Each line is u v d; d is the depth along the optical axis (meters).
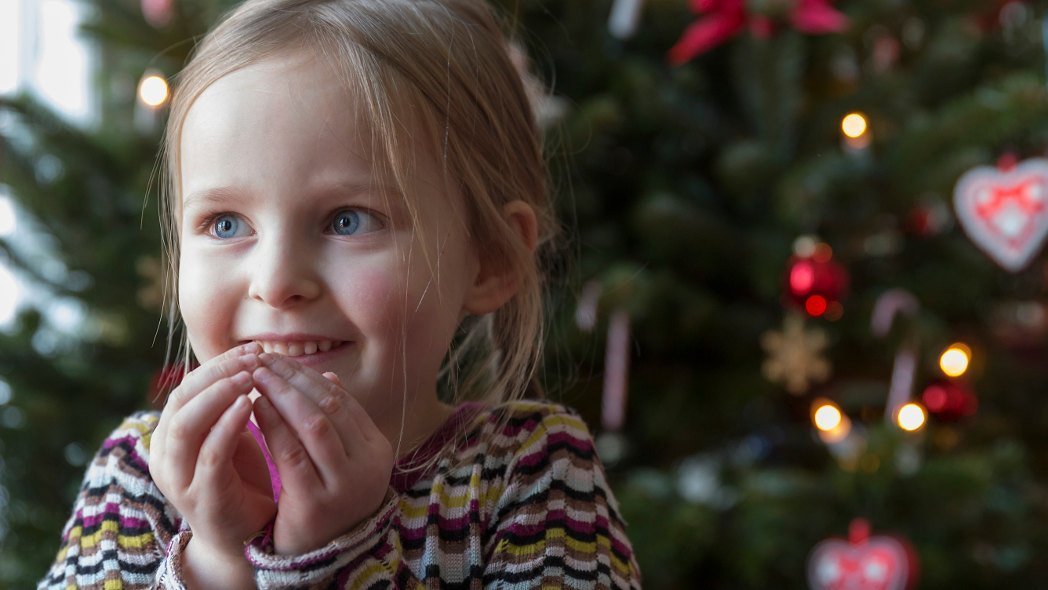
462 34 0.95
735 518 1.36
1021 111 1.34
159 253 1.41
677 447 1.48
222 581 0.83
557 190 1.23
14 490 1.38
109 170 1.47
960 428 1.46
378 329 0.86
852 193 1.38
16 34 1.81
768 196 1.44
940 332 1.41
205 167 0.87
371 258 0.86
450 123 0.92
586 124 1.34
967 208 1.38
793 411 1.50
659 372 1.45
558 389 1.31
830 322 1.43
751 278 1.42
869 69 1.46
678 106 1.43
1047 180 1.36
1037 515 1.46
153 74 1.41
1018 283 1.53
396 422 0.89
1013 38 1.54
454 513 0.90
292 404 0.82
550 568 0.89
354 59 0.89
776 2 1.34
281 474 0.82
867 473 1.33
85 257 1.45
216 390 0.82
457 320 0.92
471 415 0.93
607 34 1.46
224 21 0.93
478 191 0.93
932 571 1.32
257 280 0.85
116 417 1.42
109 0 1.46
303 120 0.87
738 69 1.43
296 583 0.82
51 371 1.40
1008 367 1.53
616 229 1.45
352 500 0.82
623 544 0.93
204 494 0.82
